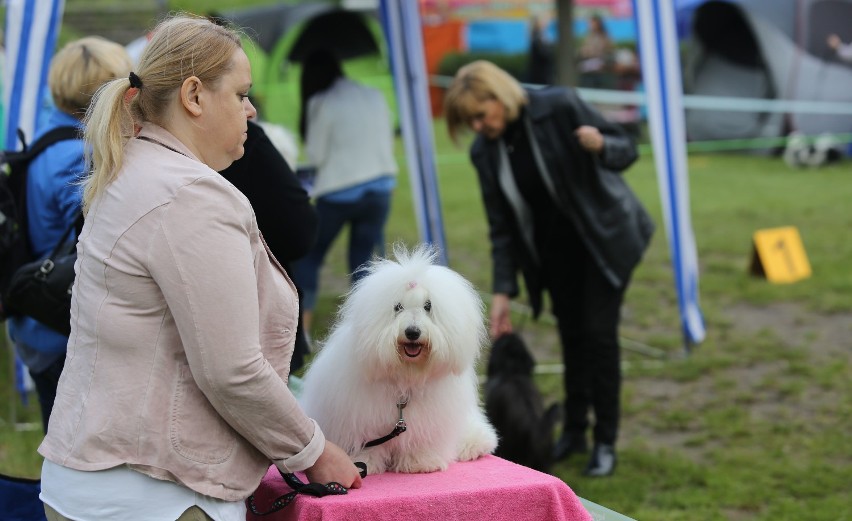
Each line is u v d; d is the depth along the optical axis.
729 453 4.89
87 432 1.83
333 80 6.40
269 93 13.88
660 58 5.80
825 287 7.93
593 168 4.27
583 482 4.53
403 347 2.16
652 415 5.48
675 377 6.05
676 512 4.21
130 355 1.84
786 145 14.29
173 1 19.34
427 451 2.30
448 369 2.21
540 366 6.39
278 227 2.77
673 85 5.88
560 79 8.23
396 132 16.11
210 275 1.80
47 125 3.21
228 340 1.80
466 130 4.43
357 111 6.32
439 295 2.18
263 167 2.70
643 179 13.08
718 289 7.96
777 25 14.09
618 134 4.32
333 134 6.29
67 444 1.86
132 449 1.82
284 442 1.92
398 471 2.29
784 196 11.72
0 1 12.70
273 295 1.97
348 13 14.56
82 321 1.89
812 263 8.68
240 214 1.87
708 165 13.99
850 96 13.99
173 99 1.93
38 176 3.12
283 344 2.00
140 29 19.03
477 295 2.35
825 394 5.69
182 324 1.80
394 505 2.03
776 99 14.31
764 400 5.64
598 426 4.64
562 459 4.88
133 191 1.85
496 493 2.12
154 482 1.84
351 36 14.70
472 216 11.18
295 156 4.62
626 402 5.67
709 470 4.66
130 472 1.83
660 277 8.54
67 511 1.85
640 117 15.35
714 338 6.79
